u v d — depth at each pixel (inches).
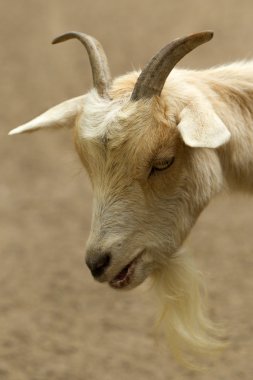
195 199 470.0
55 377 653.9
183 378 650.8
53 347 705.0
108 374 659.4
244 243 931.3
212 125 413.4
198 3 1994.3
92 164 457.7
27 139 1318.9
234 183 506.3
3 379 648.4
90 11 1985.7
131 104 450.3
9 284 832.9
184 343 518.3
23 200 1095.6
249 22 1811.0
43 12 1975.9
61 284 835.4
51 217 1033.5
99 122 451.5
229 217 1018.7
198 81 484.4
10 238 961.5
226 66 510.6
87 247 455.5
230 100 488.4
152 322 748.6
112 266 454.9
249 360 672.4
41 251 920.9
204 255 895.7
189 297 506.9
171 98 458.6
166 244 469.7
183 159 458.9
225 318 741.9
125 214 453.1
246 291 802.8
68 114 504.1
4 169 1208.2
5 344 706.8
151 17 1919.3
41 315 765.9
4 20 1915.6
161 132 448.5
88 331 735.1
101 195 455.5
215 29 1782.7
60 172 1198.9
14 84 1542.8
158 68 450.3
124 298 804.0
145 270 471.8
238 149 485.7
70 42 1769.2
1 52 1711.4
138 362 679.1
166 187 459.2
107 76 472.7
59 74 1596.9
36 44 1756.9
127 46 1722.4
